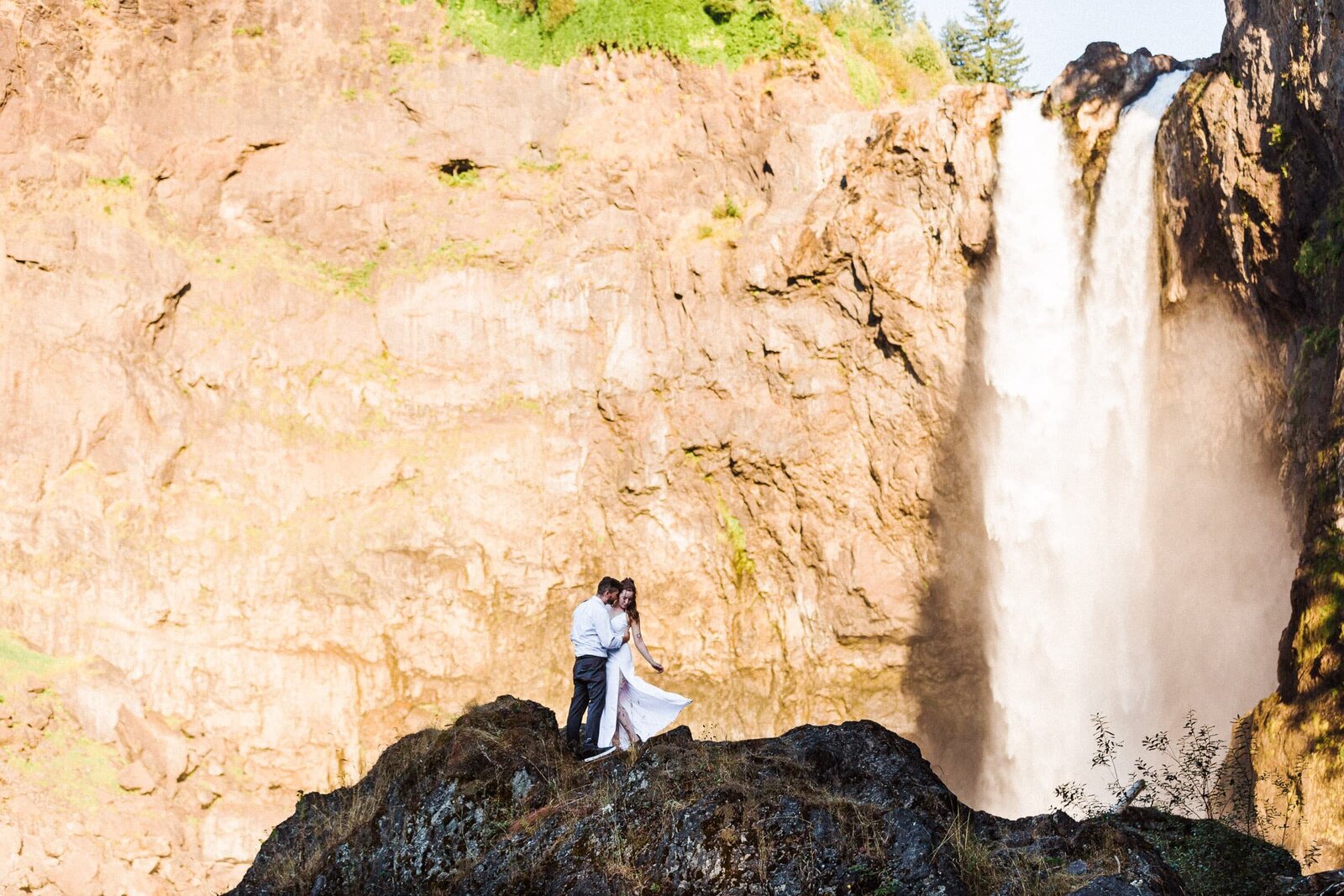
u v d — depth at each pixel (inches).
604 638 515.8
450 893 458.0
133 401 1616.6
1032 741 1642.5
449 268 1745.8
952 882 394.9
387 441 1707.7
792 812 424.2
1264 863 459.5
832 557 1734.7
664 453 1734.7
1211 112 1289.4
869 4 2112.5
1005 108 1621.6
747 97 1753.2
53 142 1627.7
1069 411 1577.3
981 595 1713.8
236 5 1710.1
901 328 1648.6
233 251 1696.6
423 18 1760.6
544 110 1769.2
